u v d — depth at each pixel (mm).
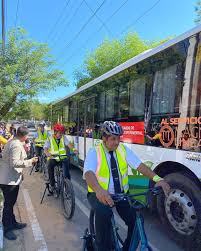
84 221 6363
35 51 17359
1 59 16734
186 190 4809
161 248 5051
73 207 6293
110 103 8055
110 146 3525
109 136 3494
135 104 6492
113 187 3537
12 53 17047
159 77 5637
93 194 3676
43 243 5270
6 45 17094
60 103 15680
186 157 4785
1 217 6105
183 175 4953
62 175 7090
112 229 3545
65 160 7363
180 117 4965
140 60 6367
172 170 5543
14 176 5609
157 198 5461
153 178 3516
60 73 18062
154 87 5773
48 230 5863
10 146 5500
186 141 4797
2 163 5664
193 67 4758
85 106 10672
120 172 3566
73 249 5055
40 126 12180
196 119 4602
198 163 4527
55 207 7293
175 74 5172
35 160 5590
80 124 11289
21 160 5465
